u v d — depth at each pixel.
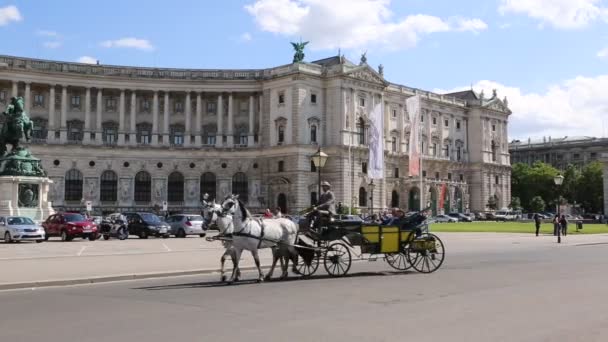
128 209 129.75
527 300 20.88
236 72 137.88
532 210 185.50
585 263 36.41
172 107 139.25
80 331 16.06
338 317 17.88
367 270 32.91
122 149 131.25
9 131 71.19
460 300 21.05
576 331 15.69
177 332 15.84
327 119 135.12
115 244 56.28
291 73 131.00
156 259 38.00
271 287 25.33
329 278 28.80
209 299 21.81
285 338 15.00
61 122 128.38
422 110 163.38
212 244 56.50
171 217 76.75
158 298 22.20
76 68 128.75
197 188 135.12
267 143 135.50
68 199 126.75
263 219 28.41
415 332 15.65
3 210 67.25
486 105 179.25
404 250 31.09
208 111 140.75
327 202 29.91
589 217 172.88
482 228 95.56
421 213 31.67
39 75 125.38
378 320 17.34
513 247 53.50
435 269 31.27
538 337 15.00
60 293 23.95
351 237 29.97
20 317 18.30
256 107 139.25
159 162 133.50
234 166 136.50
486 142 180.00
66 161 126.75
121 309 19.67
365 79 138.88
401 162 152.25
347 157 132.50
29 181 69.31
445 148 171.38
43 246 52.41
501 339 14.80
